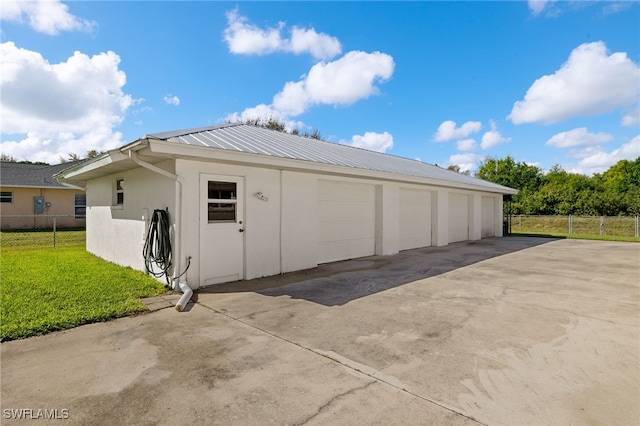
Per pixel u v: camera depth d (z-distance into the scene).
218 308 4.68
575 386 2.60
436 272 7.40
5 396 2.43
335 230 8.71
